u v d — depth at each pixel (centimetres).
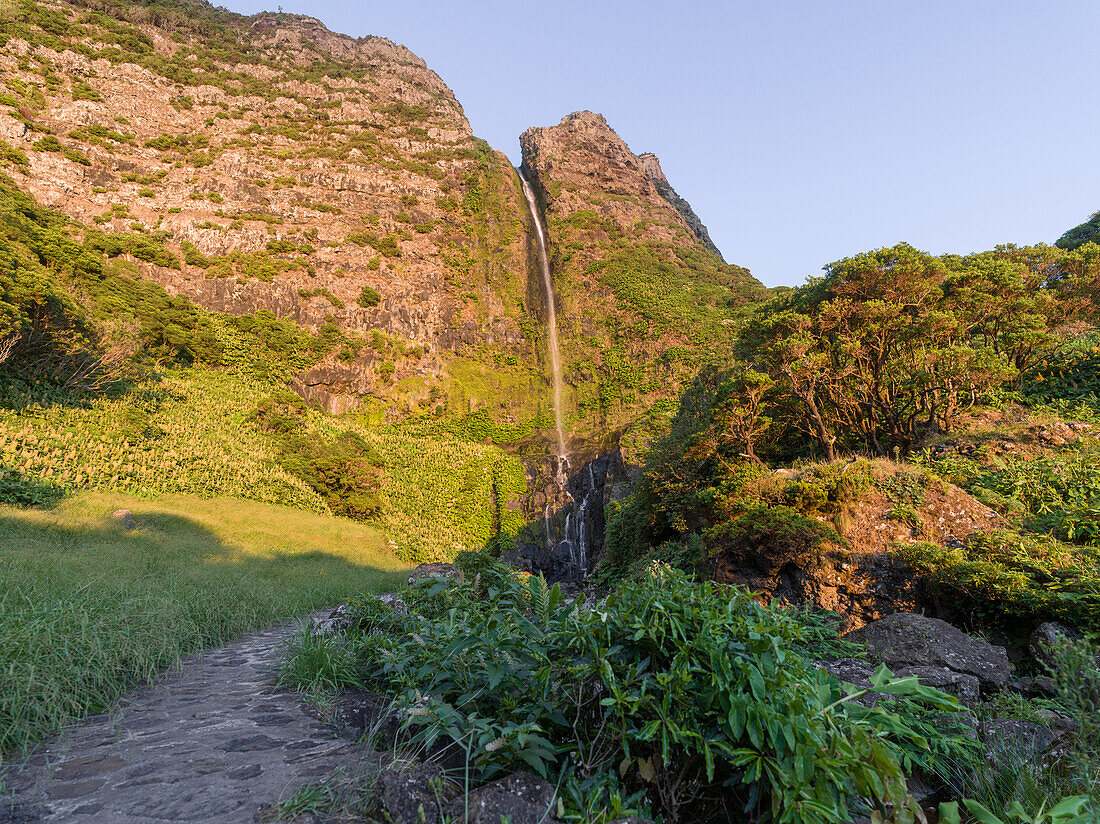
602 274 6594
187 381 3859
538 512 4069
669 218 8425
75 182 4916
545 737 246
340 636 497
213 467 2878
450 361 5584
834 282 1437
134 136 5759
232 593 892
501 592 323
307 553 2272
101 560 1141
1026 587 618
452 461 4381
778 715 197
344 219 6019
